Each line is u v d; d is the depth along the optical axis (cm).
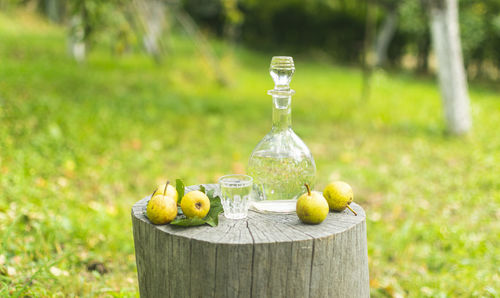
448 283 233
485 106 730
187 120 515
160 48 822
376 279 232
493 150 464
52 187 278
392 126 558
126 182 319
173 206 178
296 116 589
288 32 1398
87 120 434
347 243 177
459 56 515
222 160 393
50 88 541
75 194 277
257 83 827
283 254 172
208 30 1408
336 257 176
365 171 376
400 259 249
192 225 178
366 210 296
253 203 188
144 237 179
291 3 1341
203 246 172
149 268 179
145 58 877
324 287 175
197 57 912
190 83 732
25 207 246
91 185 300
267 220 182
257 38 1416
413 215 295
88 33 347
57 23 1185
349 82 952
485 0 1027
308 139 483
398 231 263
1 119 384
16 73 583
